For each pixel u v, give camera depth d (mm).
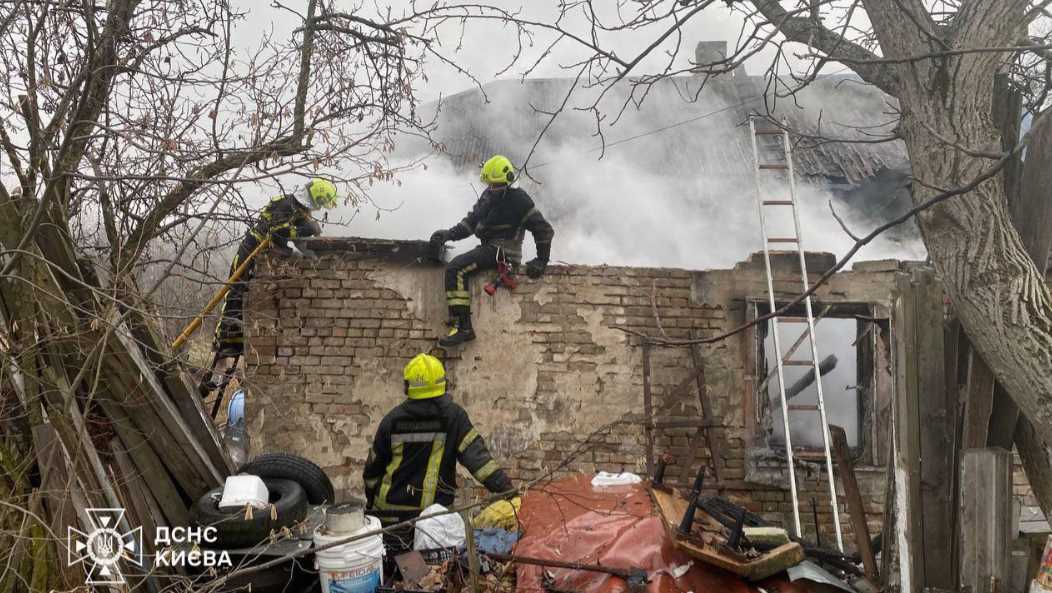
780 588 3422
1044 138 3512
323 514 3934
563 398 6098
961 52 2695
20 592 3217
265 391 6066
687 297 6129
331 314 6109
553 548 3736
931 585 3482
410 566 3699
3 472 3416
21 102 3703
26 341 3547
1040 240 3488
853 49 3803
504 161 5855
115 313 3871
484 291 6094
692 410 6062
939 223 3178
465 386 6090
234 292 6051
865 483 5984
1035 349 2855
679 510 4020
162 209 4496
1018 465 5945
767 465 6000
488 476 4234
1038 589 3244
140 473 3885
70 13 4156
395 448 4289
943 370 3604
